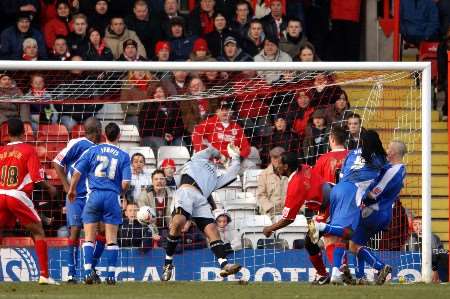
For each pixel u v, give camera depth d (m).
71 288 37.38
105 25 55.72
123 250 44.72
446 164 54.47
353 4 60.34
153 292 35.59
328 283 39.75
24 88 51.47
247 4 55.72
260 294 34.69
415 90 47.22
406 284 40.25
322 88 48.56
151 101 47.91
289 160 38.66
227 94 48.28
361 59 62.72
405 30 59.53
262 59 54.09
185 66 44.22
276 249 45.03
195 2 59.94
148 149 47.94
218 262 42.16
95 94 51.12
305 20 61.41
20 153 38.34
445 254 44.84
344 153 40.47
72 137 48.56
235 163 40.44
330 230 37.50
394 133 47.59
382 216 38.72
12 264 44.47
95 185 39.53
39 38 54.41
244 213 46.66
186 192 39.56
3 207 38.28
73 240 41.66
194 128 47.97
